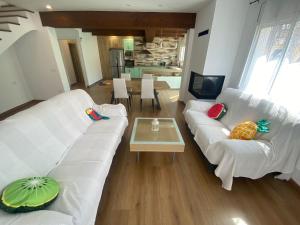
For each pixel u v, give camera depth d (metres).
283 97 1.94
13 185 0.98
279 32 2.03
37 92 4.61
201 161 2.18
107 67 8.08
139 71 7.46
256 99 2.08
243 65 2.78
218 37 2.96
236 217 1.44
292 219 1.44
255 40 2.49
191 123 2.53
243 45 2.83
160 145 1.85
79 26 3.85
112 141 1.80
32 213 0.86
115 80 3.60
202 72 3.29
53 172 1.30
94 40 7.02
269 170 1.66
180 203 1.55
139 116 3.68
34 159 1.25
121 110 2.57
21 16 3.39
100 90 5.91
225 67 3.21
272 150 1.60
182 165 2.09
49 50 4.04
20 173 1.12
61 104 1.87
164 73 6.70
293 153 1.58
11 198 0.90
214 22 2.85
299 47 1.77
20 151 1.18
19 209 0.87
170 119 2.55
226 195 1.66
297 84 1.77
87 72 6.28
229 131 2.19
